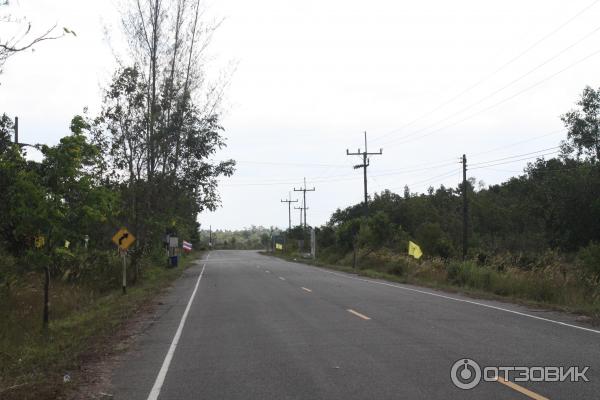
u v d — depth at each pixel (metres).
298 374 8.02
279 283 27.14
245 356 9.49
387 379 7.58
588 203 38.44
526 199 47.78
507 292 21.55
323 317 14.25
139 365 9.12
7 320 13.54
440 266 31.75
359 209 75.88
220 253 105.44
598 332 11.65
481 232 65.69
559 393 6.80
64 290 20.48
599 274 20.00
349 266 44.56
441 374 7.84
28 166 12.95
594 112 39.72
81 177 13.43
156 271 35.78
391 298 19.31
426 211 68.75
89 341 11.50
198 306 18.09
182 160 33.91
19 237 13.55
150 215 30.50
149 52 30.81
